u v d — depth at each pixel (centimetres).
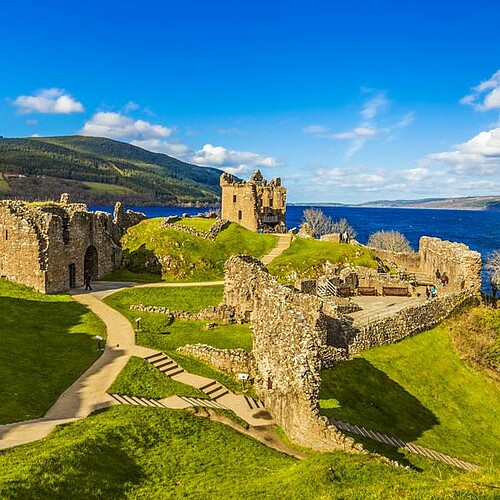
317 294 6150
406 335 5191
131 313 5341
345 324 4650
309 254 8281
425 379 4462
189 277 7669
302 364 2819
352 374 4103
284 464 2438
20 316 4784
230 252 8369
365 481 2095
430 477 2202
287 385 2956
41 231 5806
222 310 5191
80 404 3014
